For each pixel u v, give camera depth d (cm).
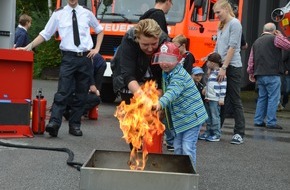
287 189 568
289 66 1281
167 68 452
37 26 2252
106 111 1166
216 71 809
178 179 316
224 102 841
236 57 804
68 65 770
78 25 769
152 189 316
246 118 1212
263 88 1046
